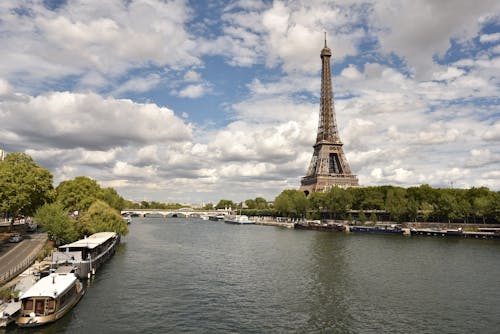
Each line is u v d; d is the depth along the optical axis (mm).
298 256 113875
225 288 73000
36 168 122750
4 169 113188
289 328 52156
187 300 64375
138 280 77875
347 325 53406
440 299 65812
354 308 60906
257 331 50938
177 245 141000
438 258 108500
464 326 53156
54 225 93062
